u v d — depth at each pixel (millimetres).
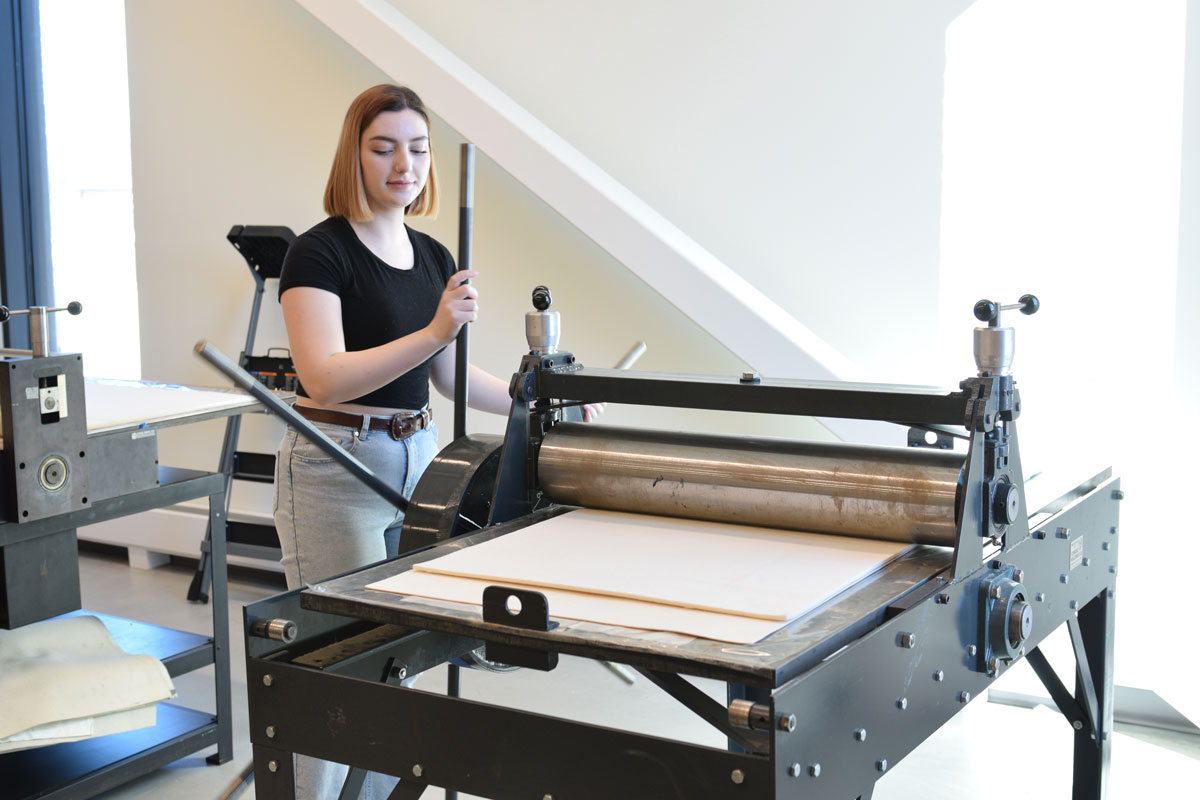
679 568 1264
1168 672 2855
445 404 3775
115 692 2385
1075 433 3004
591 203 3018
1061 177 2990
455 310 1796
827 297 3152
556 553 1333
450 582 1228
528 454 1579
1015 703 3107
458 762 1116
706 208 3250
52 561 2016
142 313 4227
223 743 2779
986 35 3002
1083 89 2936
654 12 3227
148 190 4133
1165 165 2826
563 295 3479
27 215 4621
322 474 2025
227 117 3928
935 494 1304
